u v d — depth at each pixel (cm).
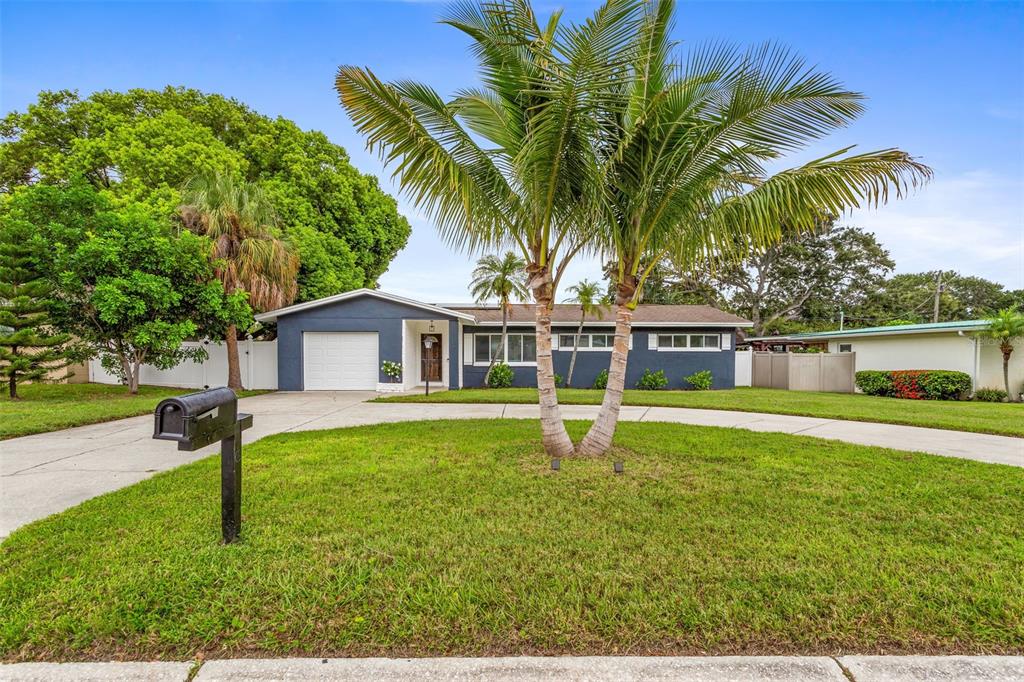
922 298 3139
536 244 507
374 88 426
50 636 195
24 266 1012
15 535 295
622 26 387
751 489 404
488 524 321
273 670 178
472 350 1655
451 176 447
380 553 274
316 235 1655
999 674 178
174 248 1120
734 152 455
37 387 1298
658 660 184
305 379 1436
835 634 201
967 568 260
